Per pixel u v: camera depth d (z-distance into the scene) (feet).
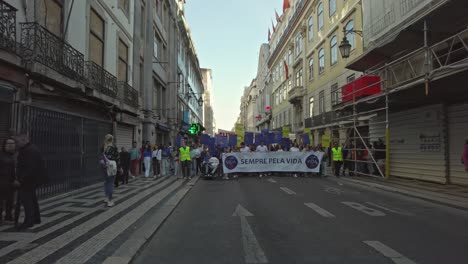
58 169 35.91
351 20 79.46
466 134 41.96
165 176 62.03
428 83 36.99
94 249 17.70
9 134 26.68
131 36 67.77
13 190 23.53
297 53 134.41
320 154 61.82
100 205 30.53
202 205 32.22
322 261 16.17
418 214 27.30
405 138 53.52
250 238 20.40
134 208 29.17
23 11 31.40
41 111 32.73
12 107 28.78
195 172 63.98
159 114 94.73
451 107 44.27
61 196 35.50
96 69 45.85
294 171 61.82
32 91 30.99
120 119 56.08
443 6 35.14
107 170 29.89
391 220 25.07
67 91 36.94
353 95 55.83
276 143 77.20
